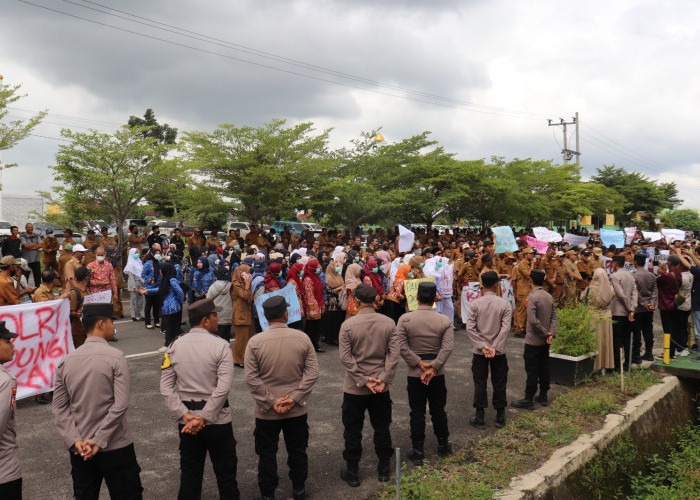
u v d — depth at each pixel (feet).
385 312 37.47
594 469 20.35
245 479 17.49
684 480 24.18
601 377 29.27
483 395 22.12
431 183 82.64
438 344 18.88
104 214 56.85
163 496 16.28
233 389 26.40
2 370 12.12
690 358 34.01
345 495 16.55
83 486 13.26
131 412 23.07
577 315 28.04
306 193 72.74
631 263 52.21
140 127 55.42
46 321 24.45
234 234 57.41
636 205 195.83
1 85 56.29
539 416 23.50
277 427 15.74
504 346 21.88
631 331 31.30
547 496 17.71
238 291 29.76
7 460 11.96
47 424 21.79
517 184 93.76
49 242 53.06
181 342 14.48
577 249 44.98
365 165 82.99
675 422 28.94
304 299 32.58
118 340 35.94
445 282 37.99
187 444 14.32
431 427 22.49
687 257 37.86
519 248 50.21
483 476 17.75
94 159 51.93
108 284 36.40
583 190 106.93
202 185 67.51
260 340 15.52
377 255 43.88
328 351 34.42
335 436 21.11
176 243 57.21
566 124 162.20
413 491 15.99
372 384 16.98
